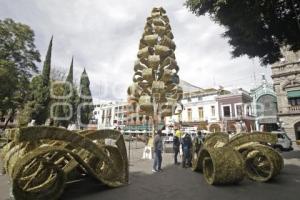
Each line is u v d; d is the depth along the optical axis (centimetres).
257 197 601
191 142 1117
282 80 3038
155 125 1905
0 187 728
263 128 3186
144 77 1959
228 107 3578
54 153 623
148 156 1393
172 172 971
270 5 963
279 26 1126
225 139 1030
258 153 823
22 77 2664
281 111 2995
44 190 586
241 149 861
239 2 909
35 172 638
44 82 3067
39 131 551
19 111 2895
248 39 1196
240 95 3481
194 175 905
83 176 876
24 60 2717
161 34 2089
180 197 610
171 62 1962
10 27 2566
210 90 4181
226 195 624
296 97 2933
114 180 733
